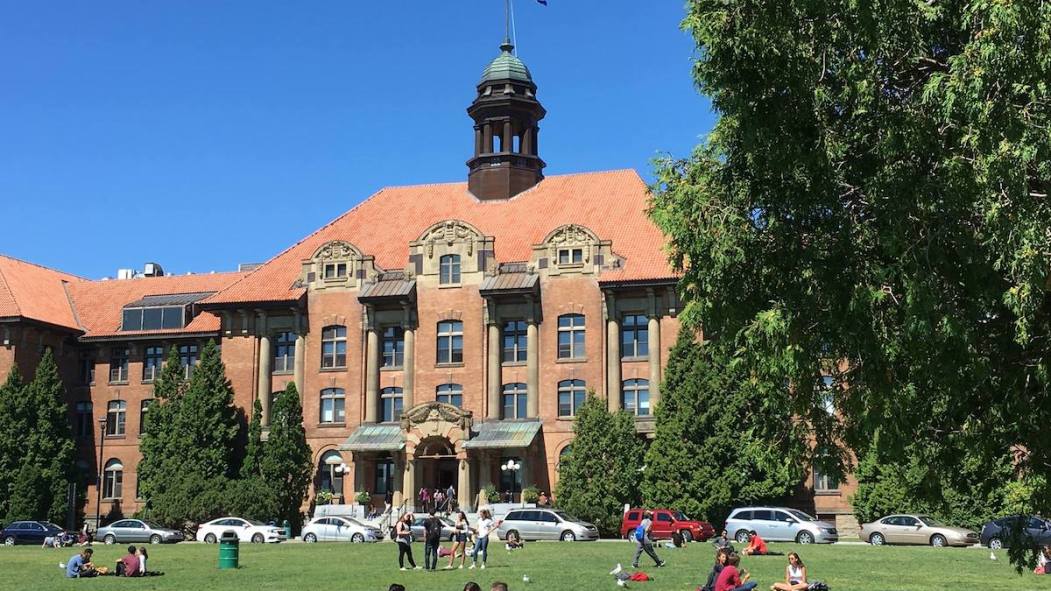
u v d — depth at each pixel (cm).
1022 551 2162
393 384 7519
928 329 1709
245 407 7694
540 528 5762
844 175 1948
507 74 8312
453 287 7469
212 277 8694
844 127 1898
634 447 6612
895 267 1811
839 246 1900
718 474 6319
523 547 5041
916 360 1844
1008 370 1902
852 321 1870
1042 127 1631
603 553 4591
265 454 7206
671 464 6344
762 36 1819
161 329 8144
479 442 6944
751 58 1842
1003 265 1700
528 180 8144
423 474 7431
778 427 2177
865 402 1930
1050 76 1645
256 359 7756
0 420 7494
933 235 1744
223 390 7538
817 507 6600
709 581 2581
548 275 7306
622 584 3200
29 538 6406
